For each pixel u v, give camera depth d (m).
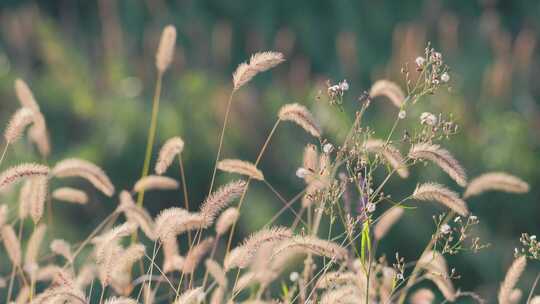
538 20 13.82
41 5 15.16
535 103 11.29
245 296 5.55
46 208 8.16
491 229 8.98
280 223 8.66
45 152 4.27
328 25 13.80
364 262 3.27
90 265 3.78
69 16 14.43
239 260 3.15
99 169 3.71
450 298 3.67
